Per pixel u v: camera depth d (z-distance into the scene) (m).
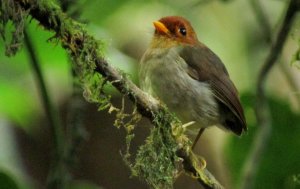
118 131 12.78
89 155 12.73
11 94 9.47
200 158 9.37
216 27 13.28
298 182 9.19
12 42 6.61
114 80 7.37
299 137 9.19
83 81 7.20
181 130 8.23
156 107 8.00
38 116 10.66
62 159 8.39
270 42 10.06
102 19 10.41
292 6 9.01
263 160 9.19
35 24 8.98
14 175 7.88
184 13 12.22
